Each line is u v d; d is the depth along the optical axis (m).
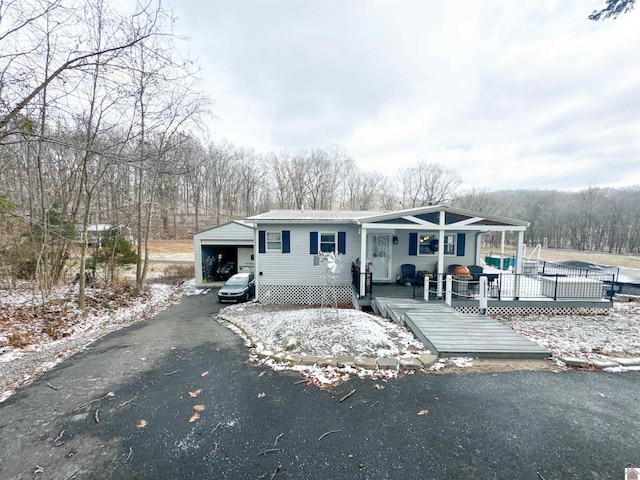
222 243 16.00
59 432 3.11
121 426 3.19
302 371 4.39
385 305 7.86
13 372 4.77
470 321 6.04
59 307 8.98
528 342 4.93
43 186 9.33
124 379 4.41
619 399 3.46
